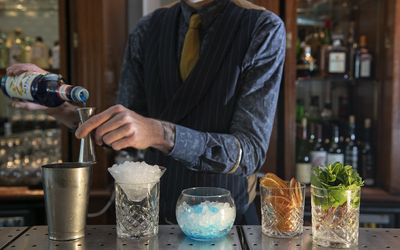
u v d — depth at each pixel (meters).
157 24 1.29
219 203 0.85
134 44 1.32
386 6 1.97
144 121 0.87
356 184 0.82
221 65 1.15
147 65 1.26
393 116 1.94
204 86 1.15
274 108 1.10
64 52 1.97
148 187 0.84
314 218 0.84
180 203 0.86
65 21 1.96
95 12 1.93
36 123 2.34
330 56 2.13
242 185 1.17
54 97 0.96
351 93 2.34
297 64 2.15
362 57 2.11
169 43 1.23
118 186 0.84
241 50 1.13
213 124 1.14
